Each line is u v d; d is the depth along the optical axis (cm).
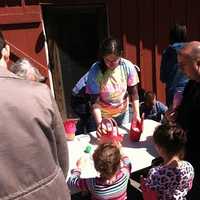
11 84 112
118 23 516
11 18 442
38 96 114
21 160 109
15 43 454
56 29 489
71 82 517
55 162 121
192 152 251
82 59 518
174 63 393
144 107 429
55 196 116
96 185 227
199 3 589
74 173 239
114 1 506
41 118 113
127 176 238
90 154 272
